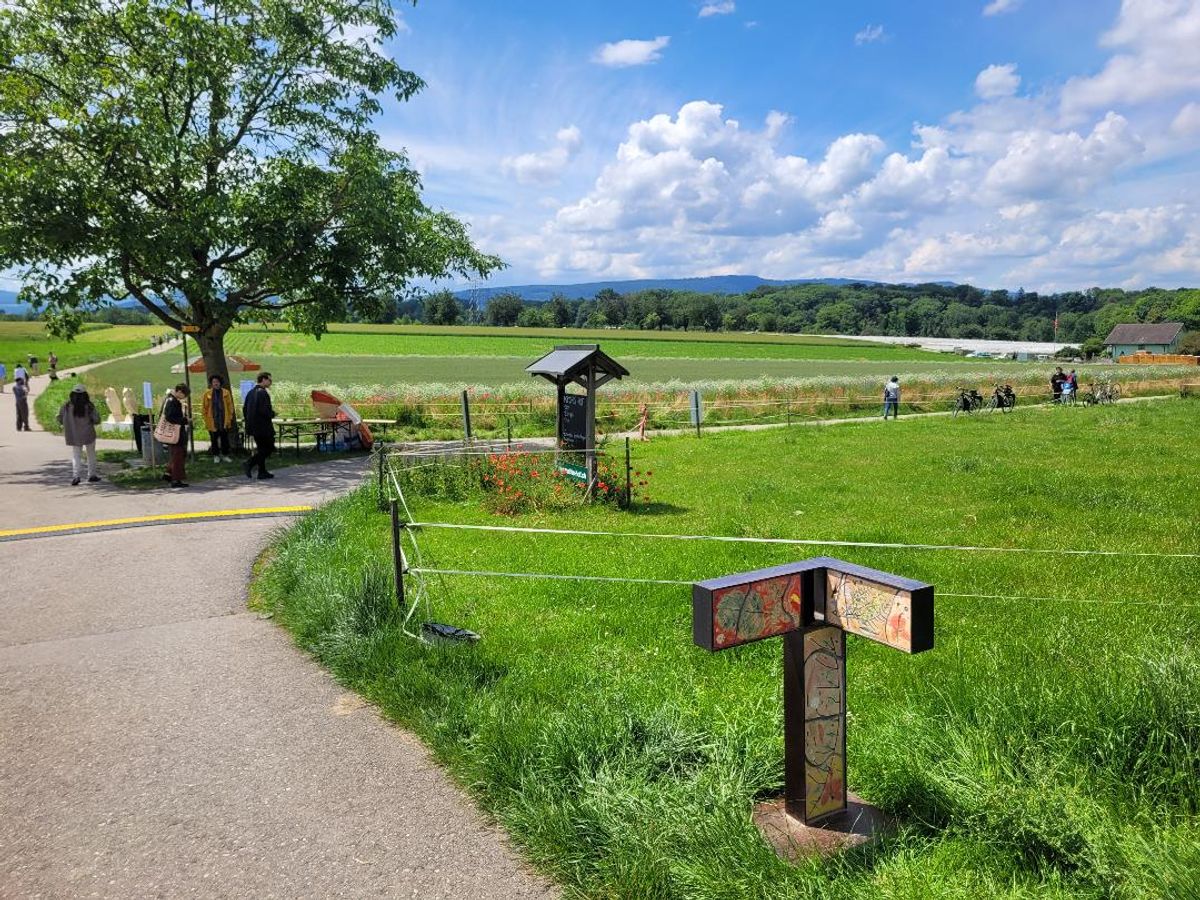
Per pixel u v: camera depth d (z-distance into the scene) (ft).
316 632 21.58
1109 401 126.11
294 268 65.21
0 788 14.43
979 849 11.39
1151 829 11.44
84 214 55.72
